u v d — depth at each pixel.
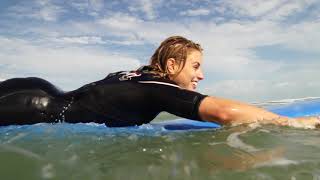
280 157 1.79
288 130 2.42
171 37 3.19
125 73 3.01
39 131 2.51
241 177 1.54
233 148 1.98
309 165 1.67
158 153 1.88
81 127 2.69
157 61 3.14
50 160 1.76
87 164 1.70
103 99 2.87
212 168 1.65
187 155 1.85
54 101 2.95
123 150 1.95
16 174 1.58
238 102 2.64
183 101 2.62
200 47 3.24
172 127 2.92
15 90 2.95
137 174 1.58
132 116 2.88
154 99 2.74
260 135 2.27
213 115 2.58
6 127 2.76
